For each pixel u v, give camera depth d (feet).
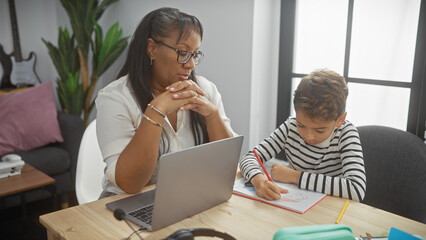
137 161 3.52
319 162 4.42
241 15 7.08
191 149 2.81
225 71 7.63
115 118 3.99
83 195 4.94
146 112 3.62
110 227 2.93
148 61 4.17
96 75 10.29
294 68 7.27
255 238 2.79
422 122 5.85
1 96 9.05
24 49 11.83
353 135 4.17
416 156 4.33
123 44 9.73
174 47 3.91
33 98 9.38
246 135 7.52
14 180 6.63
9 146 8.80
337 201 3.51
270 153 4.66
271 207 3.34
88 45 10.68
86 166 5.09
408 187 4.34
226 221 3.06
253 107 7.37
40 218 3.07
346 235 2.29
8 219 7.97
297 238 2.22
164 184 2.72
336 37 6.62
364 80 6.40
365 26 6.24
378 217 3.18
